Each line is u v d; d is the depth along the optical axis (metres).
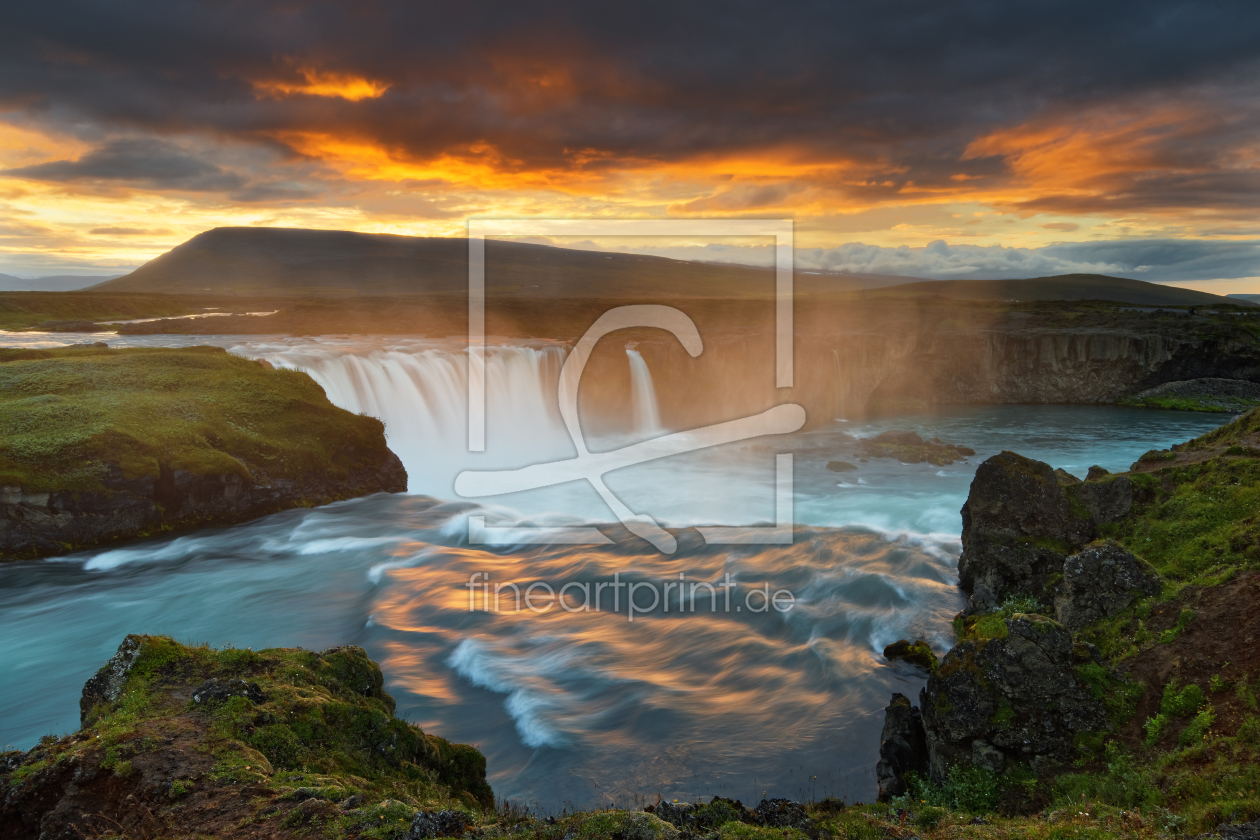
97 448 32.41
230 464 35.19
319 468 39.09
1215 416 73.88
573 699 19.17
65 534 30.72
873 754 16.86
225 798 9.43
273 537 33.25
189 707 11.39
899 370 83.56
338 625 24.58
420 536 33.69
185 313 120.12
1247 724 11.84
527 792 15.34
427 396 55.88
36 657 22.55
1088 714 13.86
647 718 18.19
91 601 26.53
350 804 9.38
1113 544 17.91
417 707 18.88
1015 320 95.31
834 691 19.55
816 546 31.03
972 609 23.31
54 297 121.12
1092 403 84.69
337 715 11.93
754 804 15.04
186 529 33.75
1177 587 16.92
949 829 10.81
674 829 8.49
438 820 8.85
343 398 51.03
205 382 42.19
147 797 9.41
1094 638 16.56
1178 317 92.56
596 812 8.98
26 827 9.46
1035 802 12.92
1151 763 12.36
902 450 53.25
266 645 23.16
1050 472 23.62
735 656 21.53
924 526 35.47
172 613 25.58
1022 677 14.34
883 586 26.17
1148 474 23.22
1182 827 9.70
